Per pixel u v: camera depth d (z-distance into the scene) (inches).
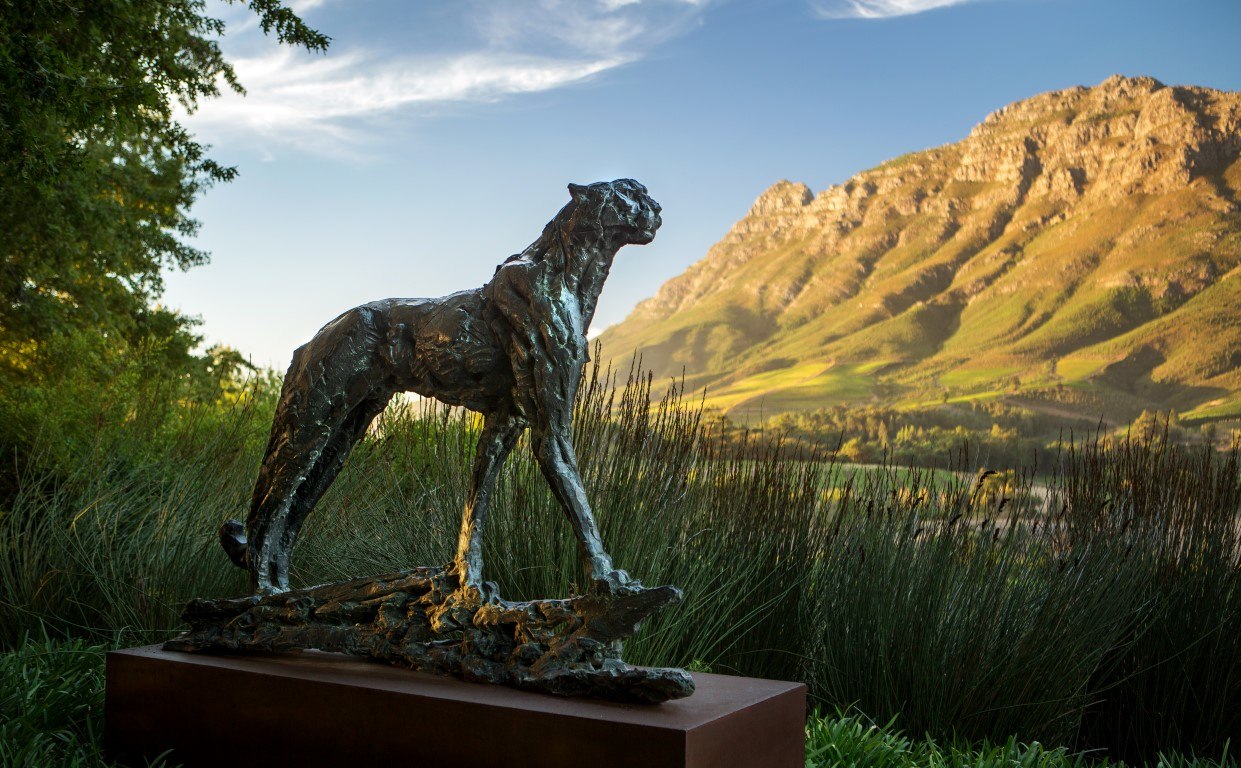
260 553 113.0
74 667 141.1
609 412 157.2
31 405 224.5
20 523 194.5
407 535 165.3
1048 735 143.4
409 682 94.3
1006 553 151.2
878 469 172.9
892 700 147.5
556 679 89.6
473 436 174.4
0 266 341.7
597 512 150.3
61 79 218.5
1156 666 156.7
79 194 337.1
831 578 159.5
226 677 101.3
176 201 422.9
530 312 100.2
